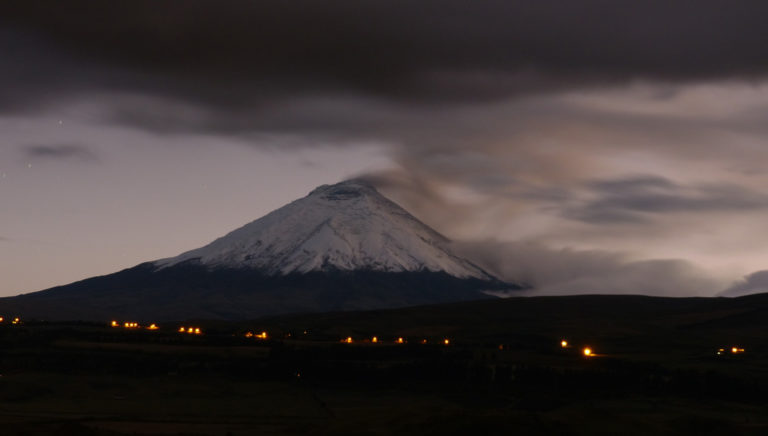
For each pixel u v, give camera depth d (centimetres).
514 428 14625
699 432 16775
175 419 19300
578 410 16400
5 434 15288
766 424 18088
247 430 17538
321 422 18288
